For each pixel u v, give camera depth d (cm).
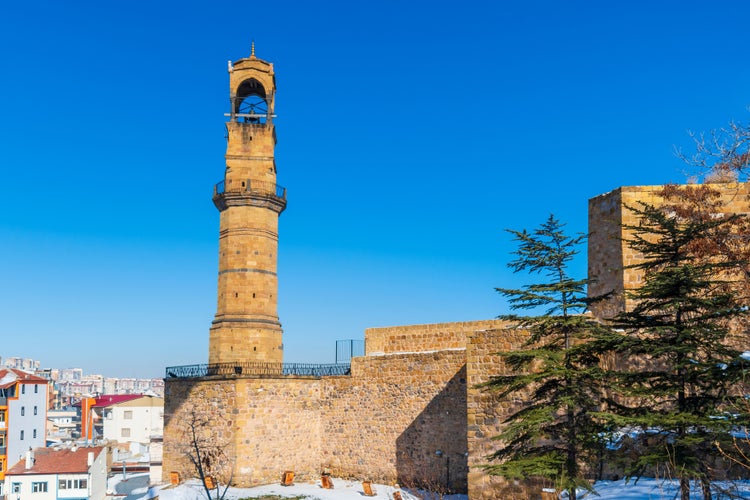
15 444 8219
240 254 4128
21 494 5941
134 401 11181
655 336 1800
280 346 4206
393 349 3828
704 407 1582
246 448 3509
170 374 3903
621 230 2717
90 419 11650
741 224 2442
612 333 1786
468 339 2572
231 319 4034
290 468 3656
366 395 3666
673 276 1602
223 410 3581
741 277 2273
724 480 1859
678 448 1584
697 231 1678
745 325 2166
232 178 4231
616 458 2017
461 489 3167
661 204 2675
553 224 2033
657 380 1681
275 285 4238
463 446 3194
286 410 3697
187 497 3322
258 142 4297
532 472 1827
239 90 4625
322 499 3203
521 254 2034
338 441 3753
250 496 3288
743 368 1494
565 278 2009
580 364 2034
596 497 1981
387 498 3192
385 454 3522
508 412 2423
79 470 6016
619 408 1789
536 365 2372
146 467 8181
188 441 3722
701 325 1603
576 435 1842
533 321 1989
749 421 1446
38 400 8725
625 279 2661
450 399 3284
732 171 2191
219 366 3769
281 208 4372
